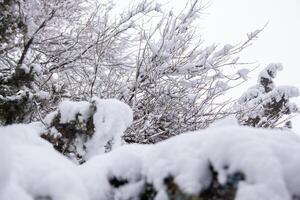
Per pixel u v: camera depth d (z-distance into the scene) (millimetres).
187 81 7316
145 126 6703
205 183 2303
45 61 7402
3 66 6969
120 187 2729
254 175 2088
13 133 3082
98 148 4430
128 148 2947
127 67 7824
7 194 2092
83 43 7246
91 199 2623
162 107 7215
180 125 7223
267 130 2566
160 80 7316
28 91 5090
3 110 5020
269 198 1993
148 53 7156
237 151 2209
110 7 7734
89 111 4445
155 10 7422
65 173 2441
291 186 2084
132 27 7438
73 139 4461
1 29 5605
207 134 2486
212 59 7285
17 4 6125
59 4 6578
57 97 6004
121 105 4527
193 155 2414
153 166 2570
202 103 7227
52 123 4566
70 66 7203
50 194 2311
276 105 9008
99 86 6852
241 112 7418
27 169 2395
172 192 2363
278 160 2127
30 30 6207
